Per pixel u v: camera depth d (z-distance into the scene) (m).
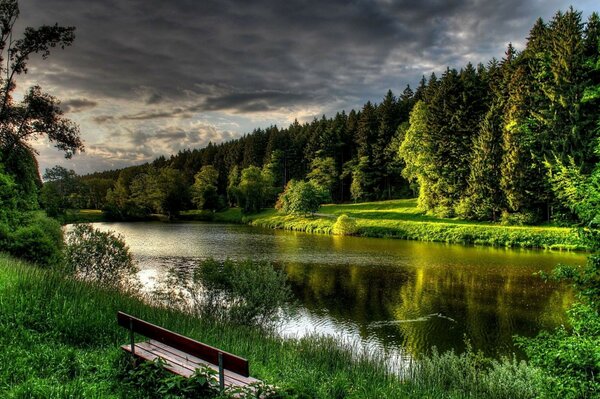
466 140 61.44
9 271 12.52
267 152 112.25
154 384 6.54
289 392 6.36
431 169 63.50
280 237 54.62
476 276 28.20
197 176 113.88
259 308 14.44
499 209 53.19
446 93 64.56
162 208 101.81
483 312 20.28
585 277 9.08
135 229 67.88
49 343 8.28
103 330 9.48
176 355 7.45
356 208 78.56
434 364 10.98
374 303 21.95
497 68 66.00
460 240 47.88
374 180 87.56
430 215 63.75
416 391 9.09
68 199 71.44
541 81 44.47
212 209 105.94
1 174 26.22
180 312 13.48
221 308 14.75
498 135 55.25
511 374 10.28
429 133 64.31
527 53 53.00
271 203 103.81
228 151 130.75
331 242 48.59
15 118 34.00
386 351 15.45
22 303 9.71
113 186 131.62
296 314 20.08
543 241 42.62
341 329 18.00
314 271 30.22
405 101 103.00
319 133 107.88
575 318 8.98
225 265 15.73
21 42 32.97
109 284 16.55
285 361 9.96
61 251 20.38
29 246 19.23
